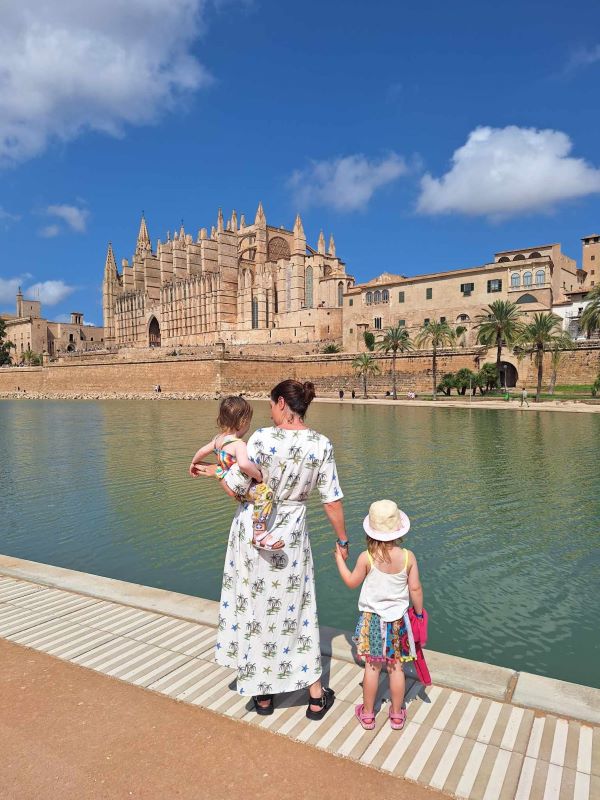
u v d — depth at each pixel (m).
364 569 4.35
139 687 4.82
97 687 4.82
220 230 121.06
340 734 4.16
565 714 4.32
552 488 17.39
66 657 5.37
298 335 110.56
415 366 78.81
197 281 128.25
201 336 126.94
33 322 164.38
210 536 12.88
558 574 10.37
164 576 10.45
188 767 3.79
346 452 25.38
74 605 6.69
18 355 169.25
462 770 3.73
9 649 5.56
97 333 179.88
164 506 15.75
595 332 71.00
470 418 42.94
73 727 4.23
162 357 95.75
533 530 13.02
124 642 5.69
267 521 4.27
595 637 8.05
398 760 3.84
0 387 123.88
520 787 3.56
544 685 4.73
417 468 21.06
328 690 4.66
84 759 3.87
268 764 3.82
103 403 83.94
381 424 39.09
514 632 8.22
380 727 4.23
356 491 17.20
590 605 9.09
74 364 109.75
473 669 5.03
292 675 4.31
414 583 4.27
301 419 4.47
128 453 26.69
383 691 4.80
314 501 16.39
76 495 17.28
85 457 25.41
